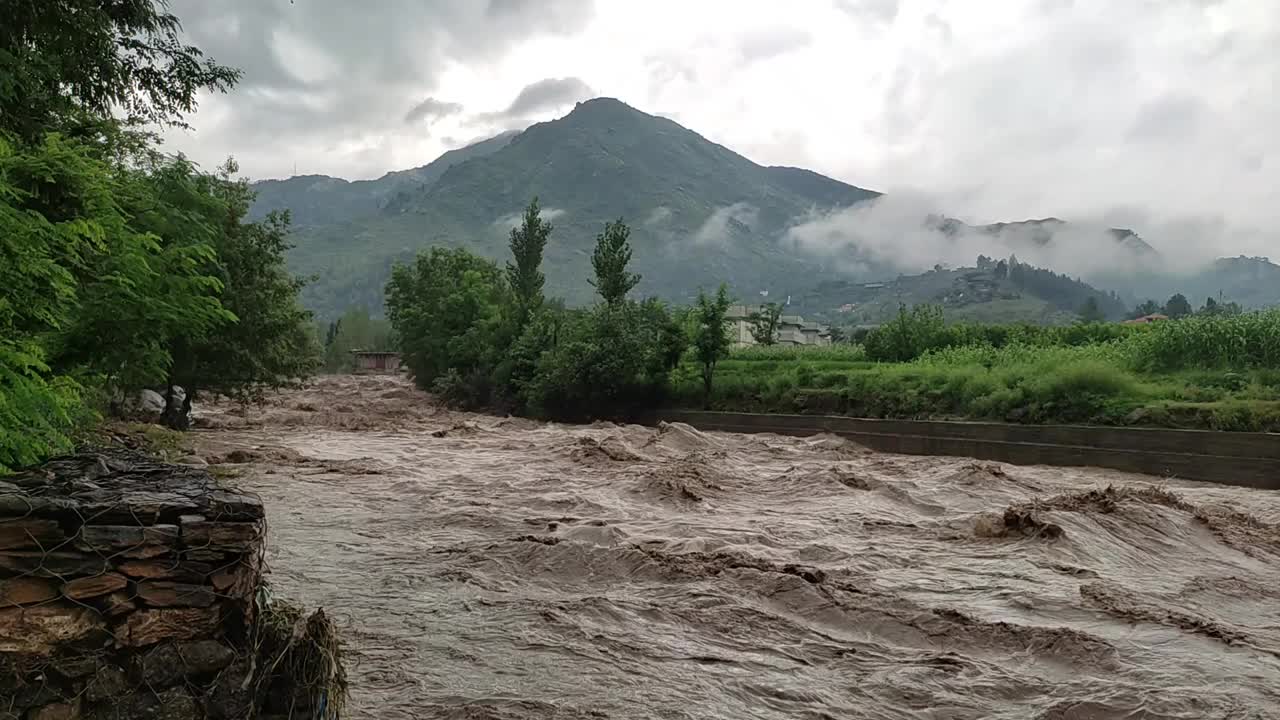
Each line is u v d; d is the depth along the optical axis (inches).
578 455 996.6
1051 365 1280.8
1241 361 1211.2
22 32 490.0
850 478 800.3
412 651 325.7
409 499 717.3
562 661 319.0
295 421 1619.1
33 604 154.4
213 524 168.1
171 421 1227.9
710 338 1637.6
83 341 489.4
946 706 288.4
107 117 633.0
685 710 274.8
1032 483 852.0
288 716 175.3
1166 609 409.7
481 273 2650.1
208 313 557.6
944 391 1304.1
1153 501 671.1
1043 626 375.6
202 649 165.9
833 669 324.5
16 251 337.7
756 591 423.8
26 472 188.9
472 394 2117.4
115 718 158.6
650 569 458.0
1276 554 569.9
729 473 860.0
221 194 1174.3
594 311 1849.2
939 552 534.9
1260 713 281.7
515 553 491.2
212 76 629.3
